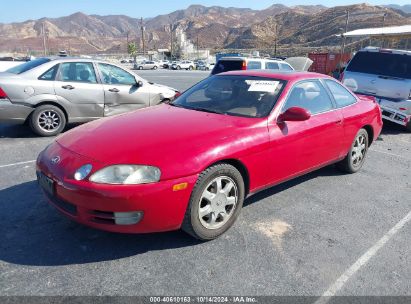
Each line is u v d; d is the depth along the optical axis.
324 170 5.43
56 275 2.73
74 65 6.93
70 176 2.87
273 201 4.21
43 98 6.55
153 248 3.13
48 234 3.29
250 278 2.79
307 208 4.07
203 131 3.26
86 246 3.12
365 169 5.59
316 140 4.19
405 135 8.41
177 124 3.42
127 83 7.61
